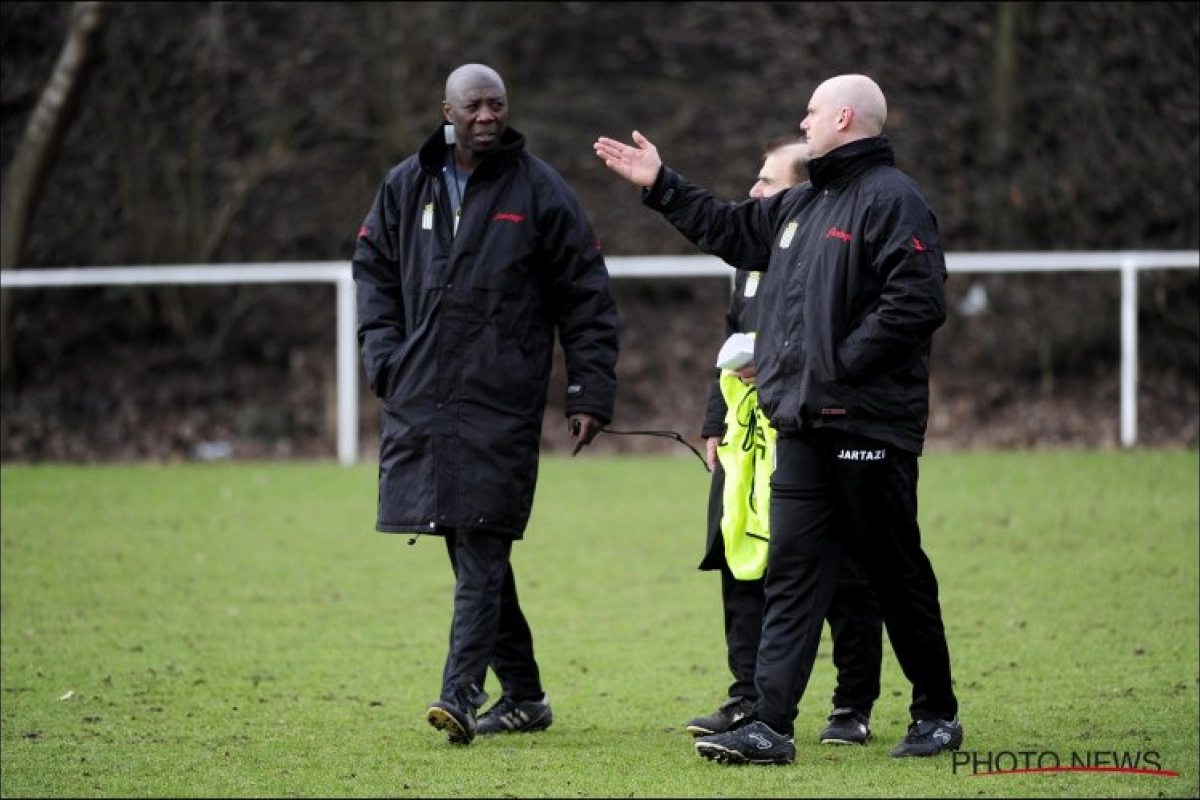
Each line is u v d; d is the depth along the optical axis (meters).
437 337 20.31
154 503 39.69
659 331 60.72
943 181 56.53
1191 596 30.14
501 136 20.53
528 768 19.05
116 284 57.28
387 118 56.94
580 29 61.50
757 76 61.91
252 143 57.91
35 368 56.47
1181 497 38.56
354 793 17.88
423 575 32.94
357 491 41.34
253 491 41.34
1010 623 28.41
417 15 56.31
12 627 28.75
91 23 49.78
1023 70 54.56
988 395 52.34
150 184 56.44
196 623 29.06
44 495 40.66
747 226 19.98
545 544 35.53
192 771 19.19
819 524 18.77
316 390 56.22
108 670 25.77
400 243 20.66
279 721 22.30
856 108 18.72
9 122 55.75
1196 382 51.66
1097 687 23.97
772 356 18.89
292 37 57.12
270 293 59.62
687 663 26.20
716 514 20.97
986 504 38.28
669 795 17.41
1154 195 52.09
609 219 61.41
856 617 20.52
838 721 20.64
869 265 18.44
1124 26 51.66
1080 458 44.12
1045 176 53.72
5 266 52.09
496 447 20.25
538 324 20.70
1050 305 52.66
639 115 60.94
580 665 26.08
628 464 45.53
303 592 31.48
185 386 55.97
